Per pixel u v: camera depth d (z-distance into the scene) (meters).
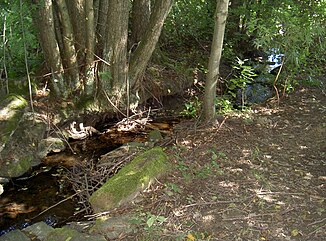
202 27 8.59
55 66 5.48
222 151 4.65
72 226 3.63
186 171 4.23
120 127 5.99
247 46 8.98
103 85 5.83
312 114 5.79
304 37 6.16
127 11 5.48
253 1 7.64
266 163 4.41
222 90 7.18
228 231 3.33
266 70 7.93
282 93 6.66
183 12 8.59
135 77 6.20
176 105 6.79
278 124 5.47
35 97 5.53
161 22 5.75
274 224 3.40
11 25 5.17
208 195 3.82
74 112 5.69
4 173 4.58
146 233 3.35
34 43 5.59
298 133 5.18
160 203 3.70
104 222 3.52
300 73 7.24
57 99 5.65
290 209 3.58
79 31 5.50
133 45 6.34
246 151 4.65
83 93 5.85
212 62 4.96
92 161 5.01
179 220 3.48
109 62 5.71
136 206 3.70
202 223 3.44
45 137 5.29
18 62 5.89
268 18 6.59
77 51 5.64
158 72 6.97
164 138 5.47
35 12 5.05
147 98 6.64
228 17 8.50
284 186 3.96
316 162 4.44
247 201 3.72
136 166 4.11
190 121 5.78
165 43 8.07
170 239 3.26
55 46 5.31
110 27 5.47
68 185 4.53
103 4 5.69
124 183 3.88
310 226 3.37
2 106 4.87
